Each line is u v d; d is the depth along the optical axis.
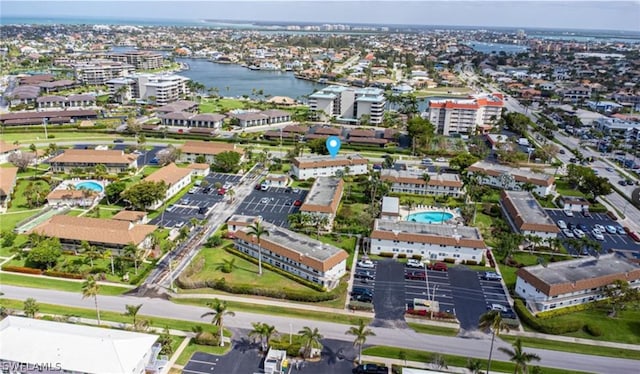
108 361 87.75
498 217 180.25
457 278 136.38
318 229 161.62
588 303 123.81
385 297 125.38
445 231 152.00
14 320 99.31
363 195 199.00
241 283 130.12
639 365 102.12
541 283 120.81
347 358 101.31
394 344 106.38
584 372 99.06
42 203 182.50
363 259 144.50
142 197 171.62
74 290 124.69
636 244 161.38
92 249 140.75
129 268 136.38
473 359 101.31
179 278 128.88
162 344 100.25
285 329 110.38
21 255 142.25
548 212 187.88
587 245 145.62
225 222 170.38
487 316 93.44
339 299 123.94
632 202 199.62
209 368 96.69
